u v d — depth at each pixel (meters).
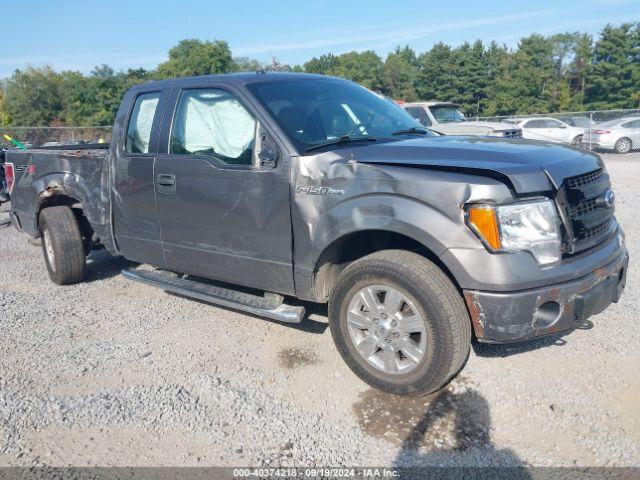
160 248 4.70
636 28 63.19
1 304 5.34
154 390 3.64
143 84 4.94
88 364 4.03
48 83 76.50
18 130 19.36
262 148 3.85
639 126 22.70
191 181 4.26
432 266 3.25
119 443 3.11
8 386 3.75
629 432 3.04
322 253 3.67
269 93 4.15
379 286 3.40
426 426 3.17
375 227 3.33
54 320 4.92
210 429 3.21
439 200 3.15
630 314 4.52
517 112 68.50
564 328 3.20
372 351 3.52
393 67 89.94
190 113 4.42
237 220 4.04
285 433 3.16
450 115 14.20
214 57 69.12
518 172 3.09
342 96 4.56
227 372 3.87
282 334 4.46
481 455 2.91
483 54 72.31
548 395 3.41
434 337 3.20
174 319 4.87
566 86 68.62
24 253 7.53
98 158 5.15
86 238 6.02
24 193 6.07
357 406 3.41
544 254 3.11
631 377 3.57
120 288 5.80
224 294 4.30
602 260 3.38
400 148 3.58
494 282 3.03
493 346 4.04
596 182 3.51
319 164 3.61
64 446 3.10
